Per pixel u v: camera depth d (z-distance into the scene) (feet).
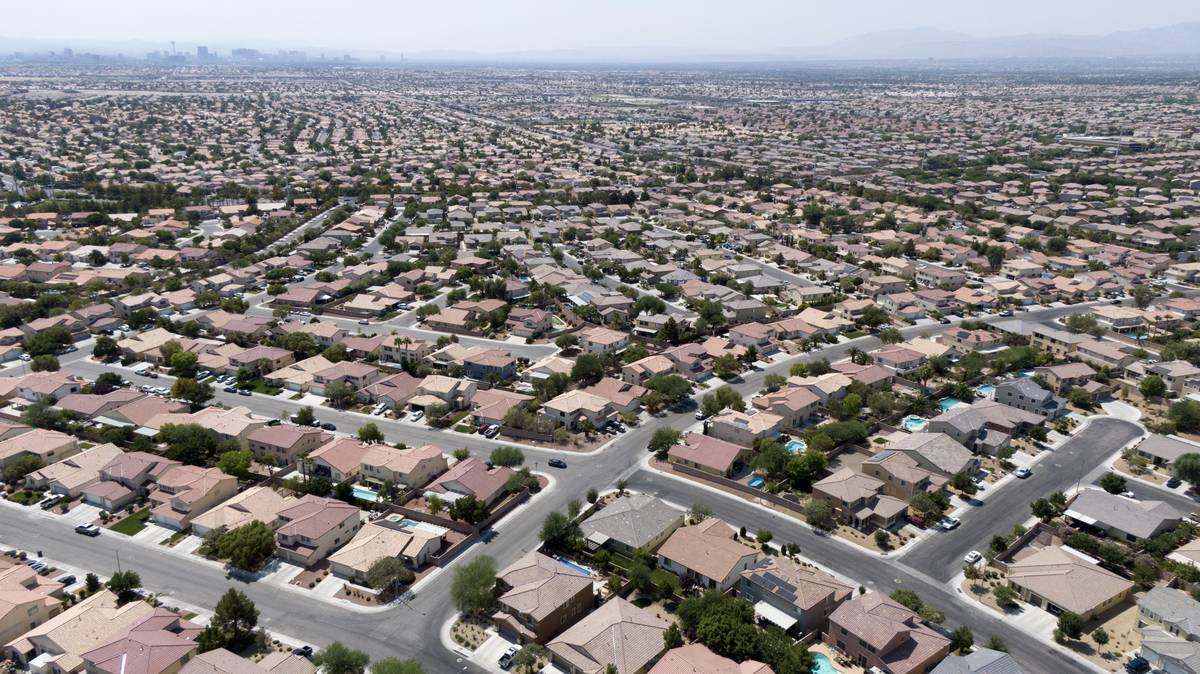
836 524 396.37
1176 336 654.53
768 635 299.17
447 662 301.84
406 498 416.46
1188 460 426.51
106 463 437.99
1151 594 329.11
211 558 367.86
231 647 304.09
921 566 362.94
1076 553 368.27
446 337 640.99
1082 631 318.86
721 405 516.32
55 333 631.56
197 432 455.63
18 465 432.25
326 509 382.01
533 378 565.53
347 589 344.49
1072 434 497.87
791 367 577.84
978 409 492.54
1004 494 426.10
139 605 321.93
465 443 484.33
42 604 322.34
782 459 435.12
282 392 557.74
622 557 372.38
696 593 342.85
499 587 336.29
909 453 445.78
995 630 320.70
